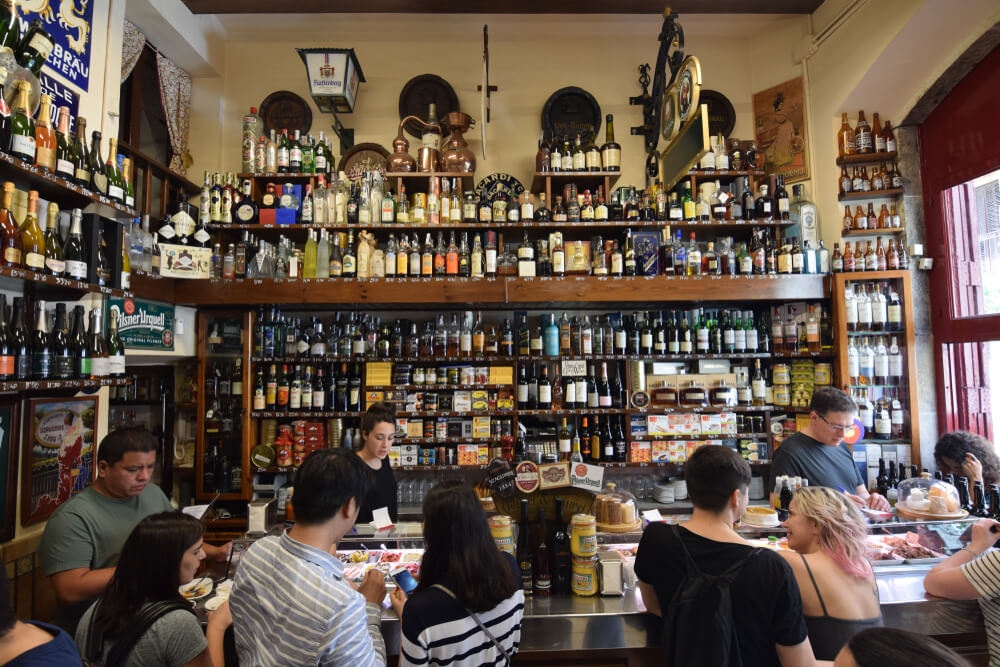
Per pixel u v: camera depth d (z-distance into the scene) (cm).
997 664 162
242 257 381
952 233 377
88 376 231
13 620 94
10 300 229
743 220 407
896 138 401
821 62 421
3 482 222
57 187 224
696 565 138
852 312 375
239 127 455
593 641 168
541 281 370
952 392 378
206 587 190
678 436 398
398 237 418
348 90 413
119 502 194
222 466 394
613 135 448
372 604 152
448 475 411
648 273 386
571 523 189
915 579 188
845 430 255
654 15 455
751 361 435
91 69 270
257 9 423
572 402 392
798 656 129
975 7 329
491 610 135
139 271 318
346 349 394
